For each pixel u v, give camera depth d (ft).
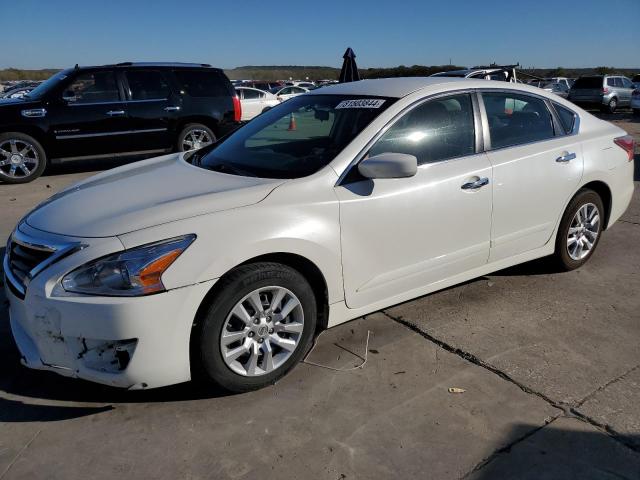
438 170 11.21
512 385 9.64
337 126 11.25
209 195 9.29
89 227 8.68
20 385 9.64
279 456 7.94
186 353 8.53
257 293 9.04
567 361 10.42
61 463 7.79
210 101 31.71
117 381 8.36
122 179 11.07
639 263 15.58
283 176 10.28
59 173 30.73
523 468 7.68
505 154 12.33
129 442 8.22
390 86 11.99
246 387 9.27
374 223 10.26
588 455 7.93
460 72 48.65
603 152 14.38
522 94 13.28
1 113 26.71
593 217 14.71
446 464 7.78
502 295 13.41
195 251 8.39
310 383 9.72
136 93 29.73
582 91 79.36
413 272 11.12
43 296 8.18
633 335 11.43
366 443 8.20
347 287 10.22
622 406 9.03
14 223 20.01
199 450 8.06
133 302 8.00
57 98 27.84
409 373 10.03
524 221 12.84
